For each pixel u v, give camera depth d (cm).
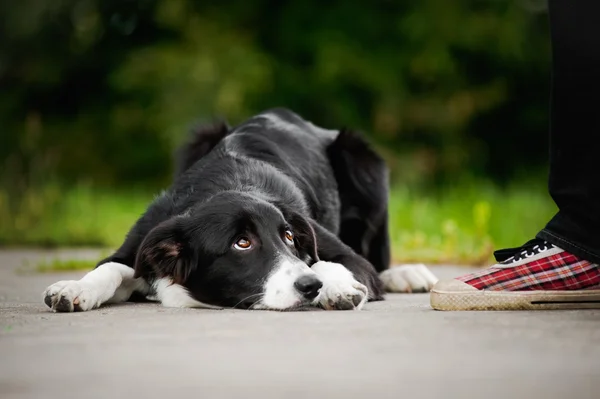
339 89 2688
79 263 1069
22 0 2770
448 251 1150
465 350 382
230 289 583
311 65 2706
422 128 2770
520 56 2778
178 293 606
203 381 322
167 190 693
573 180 532
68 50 2833
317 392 303
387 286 793
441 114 2731
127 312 555
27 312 559
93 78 2875
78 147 2731
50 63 2831
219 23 2695
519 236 1246
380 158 870
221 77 2555
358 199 847
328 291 565
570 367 346
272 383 318
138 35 2869
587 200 527
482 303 539
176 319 500
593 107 518
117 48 2853
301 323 475
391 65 2677
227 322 482
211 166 691
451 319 486
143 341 413
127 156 2700
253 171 683
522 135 2956
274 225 590
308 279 558
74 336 432
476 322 471
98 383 319
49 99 2884
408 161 2648
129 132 2697
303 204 689
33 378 329
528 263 541
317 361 358
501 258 569
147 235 600
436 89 2800
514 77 2895
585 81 518
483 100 2773
